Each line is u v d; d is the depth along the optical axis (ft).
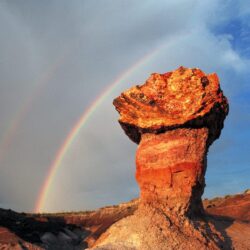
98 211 313.94
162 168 79.41
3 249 139.85
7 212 264.31
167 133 80.74
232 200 269.44
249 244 82.23
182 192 77.97
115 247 69.00
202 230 76.64
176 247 70.08
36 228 233.55
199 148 79.51
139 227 73.92
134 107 84.58
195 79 81.56
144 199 80.33
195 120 78.95
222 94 82.79
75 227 269.64
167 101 82.23
